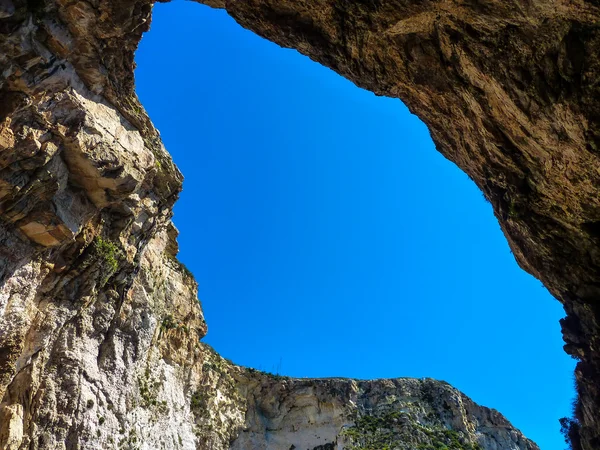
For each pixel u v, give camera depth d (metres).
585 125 10.54
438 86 13.97
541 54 10.68
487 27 11.13
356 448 58.97
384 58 14.34
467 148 15.48
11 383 22.09
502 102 12.18
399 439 61.00
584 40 9.84
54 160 20.48
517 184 14.05
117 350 29.14
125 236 27.08
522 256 16.34
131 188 24.17
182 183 31.52
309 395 66.69
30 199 20.12
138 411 31.20
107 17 17.83
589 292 14.49
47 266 22.50
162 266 37.41
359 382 72.75
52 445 23.27
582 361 15.75
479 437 70.12
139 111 26.48
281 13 14.95
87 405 25.56
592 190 11.98
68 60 19.38
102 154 22.06
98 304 27.31
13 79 17.34
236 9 15.73
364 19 13.30
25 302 21.27
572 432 17.25
